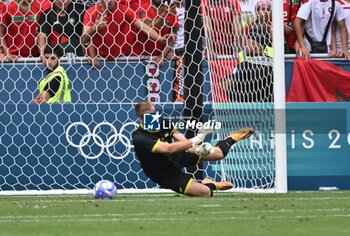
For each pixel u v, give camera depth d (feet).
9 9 139.85
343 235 62.64
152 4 138.72
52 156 130.72
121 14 137.08
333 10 143.64
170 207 90.84
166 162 107.34
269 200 101.71
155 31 137.08
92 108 131.03
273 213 82.58
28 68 133.28
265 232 64.59
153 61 133.59
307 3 143.84
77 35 138.72
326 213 82.69
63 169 130.72
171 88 133.49
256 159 125.90
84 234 63.98
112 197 107.96
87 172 130.72
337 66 139.74
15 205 97.04
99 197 107.86
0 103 131.95
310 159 129.70
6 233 65.41
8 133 130.82
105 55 136.77
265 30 128.26
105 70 133.69
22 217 80.33
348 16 144.15
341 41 144.05
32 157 130.82
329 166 130.11
